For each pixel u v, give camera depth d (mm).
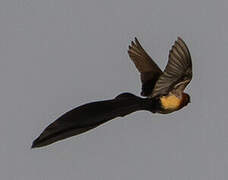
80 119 12633
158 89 13688
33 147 12336
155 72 15078
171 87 13680
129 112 13242
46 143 12398
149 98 13680
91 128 12641
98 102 12938
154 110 13773
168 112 13867
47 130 12430
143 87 15078
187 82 13617
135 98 13469
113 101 13078
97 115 12773
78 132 12570
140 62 15219
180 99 13797
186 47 13055
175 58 13086
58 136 12469
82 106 12750
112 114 12938
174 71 13297
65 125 12547
